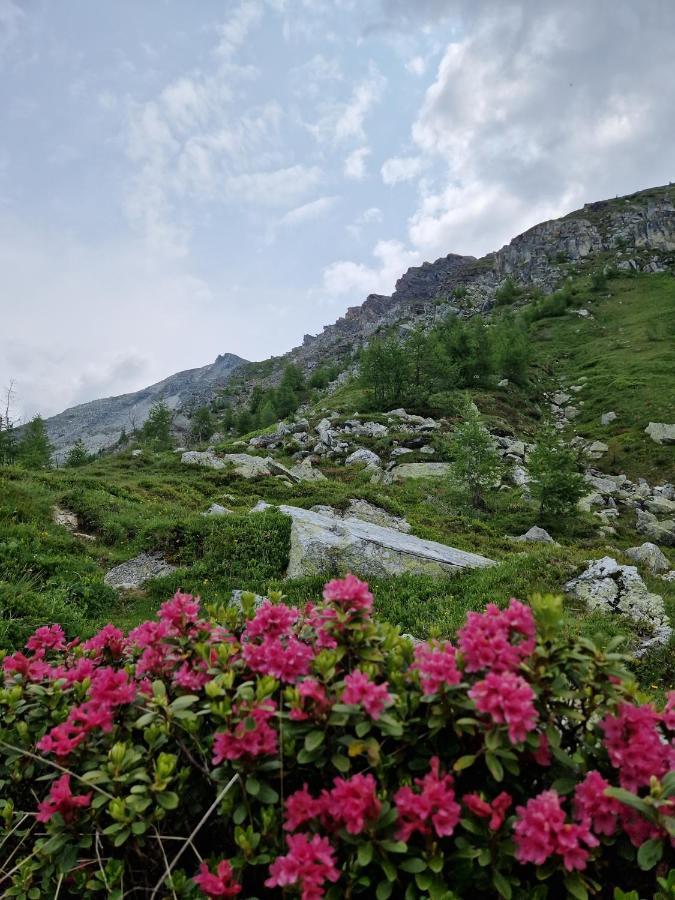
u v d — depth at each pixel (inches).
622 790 91.7
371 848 94.8
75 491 785.6
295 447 1692.9
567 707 112.2
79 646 173.3
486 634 115.7
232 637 142.9
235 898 107.7
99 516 714.2
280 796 111.0
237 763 109.0
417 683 121.3
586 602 465.7
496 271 7411.4
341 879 101.3
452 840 105.1
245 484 1163.3
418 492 1205.7
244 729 107.5
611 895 109.3
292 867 91.2
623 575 481.4
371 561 518.6
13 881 122.0
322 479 1334.9
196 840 125.8
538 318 4537.4
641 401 2304.4
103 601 470.0
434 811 96.4
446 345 2955.2
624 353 3193.9
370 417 1940.2
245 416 3951.8
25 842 134.2
